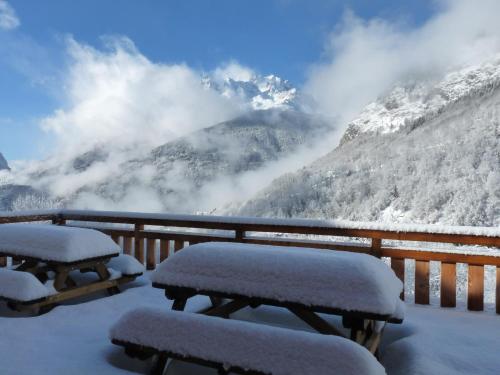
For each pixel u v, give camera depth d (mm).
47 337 3189
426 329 3371
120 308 4035
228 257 2789
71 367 2613
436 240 4137
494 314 3957
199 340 2371
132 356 2648
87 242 4098
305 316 2721
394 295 2500
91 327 3457
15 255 4043
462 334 3324
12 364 2639
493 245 3918
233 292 2662
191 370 2816
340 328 3525
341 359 2043
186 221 5363
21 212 5812
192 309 3637
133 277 4691
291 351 2148
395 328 3422
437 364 2729
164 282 2887
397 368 2840
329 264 2529
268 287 2578
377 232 4363
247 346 2250
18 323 3482
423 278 4293
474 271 4094
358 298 2346
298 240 4727
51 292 3816
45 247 3943
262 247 2943
